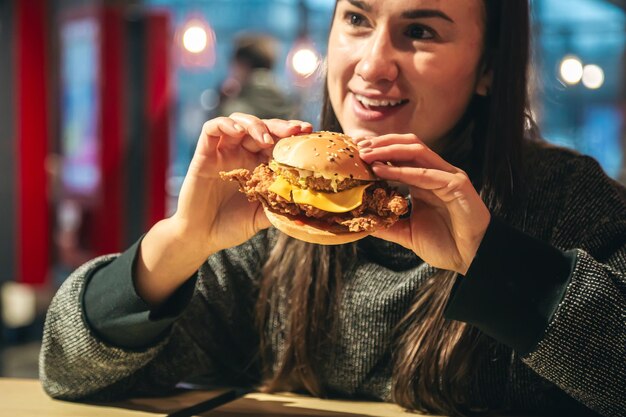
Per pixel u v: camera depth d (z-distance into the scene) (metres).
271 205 1.57
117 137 6.38
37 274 6.18
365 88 1.64
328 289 1.85
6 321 5.79
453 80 1.65
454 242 1.53
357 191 1.55
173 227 1.65
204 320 1.96
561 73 5.10
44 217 6.23
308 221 1.54
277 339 1.92
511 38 1.74
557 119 5.89
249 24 8.42
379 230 1.55
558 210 1.81
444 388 1.70
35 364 5.11
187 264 1.68
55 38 6.44
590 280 1.46
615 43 6.10
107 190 6.38
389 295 1.80
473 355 1.72
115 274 1.70
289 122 1.68
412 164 1.49
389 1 1.58
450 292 1.53
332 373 1.86
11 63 6.06
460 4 1.61
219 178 1.64
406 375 1.71
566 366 1.46
